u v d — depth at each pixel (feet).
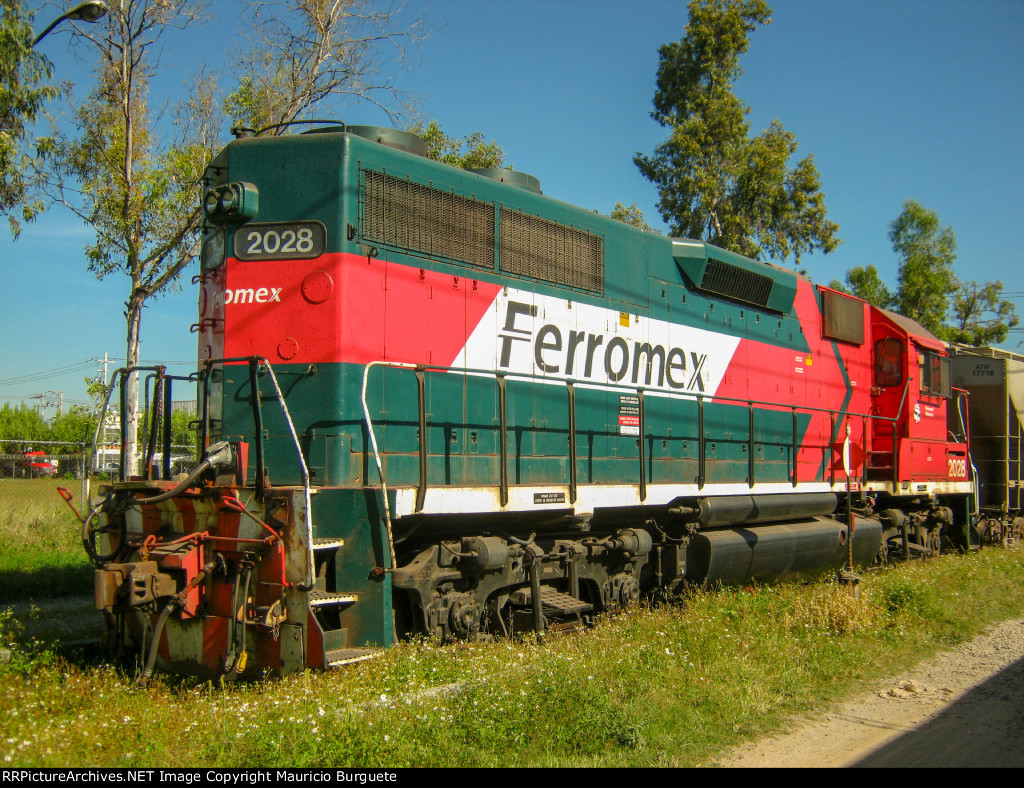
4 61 35.55
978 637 28.89
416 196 24.21
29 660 21.53
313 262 22.31
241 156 23.22
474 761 15.11
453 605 22.53
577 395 28.43
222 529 20.31
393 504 20.65
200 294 24.00
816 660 23.58
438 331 24.32
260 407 22.25
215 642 19.80
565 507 25.94
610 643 22.98
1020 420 57.98
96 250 50.21
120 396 23.81
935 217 132.77
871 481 43.55
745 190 95.61
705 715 18.63
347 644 20.25
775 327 39.01
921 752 17.34
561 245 28.60
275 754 14.69
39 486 97.66
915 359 46.75
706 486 32.35
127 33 47.32
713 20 98.22
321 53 53.26
